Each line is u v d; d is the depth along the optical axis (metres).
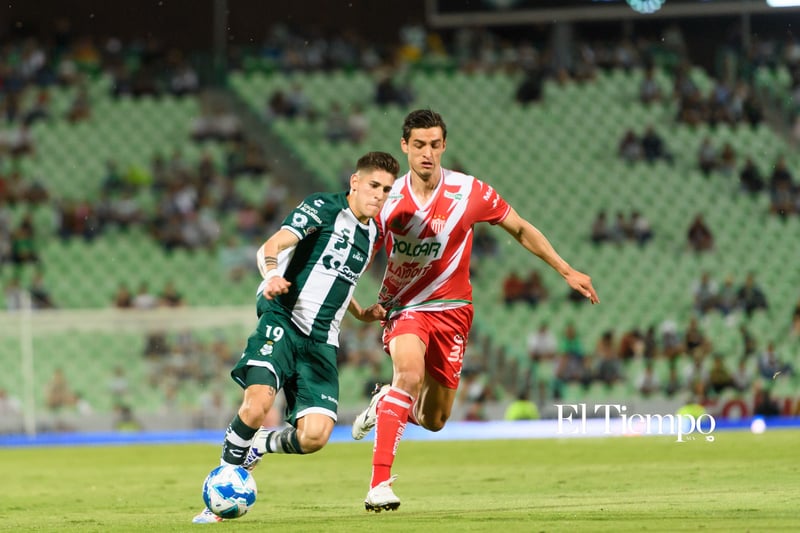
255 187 85.88
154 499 28.25
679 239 83.94
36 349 71.19
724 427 57.41
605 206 87.44
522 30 102.31
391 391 22.25
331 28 100.38
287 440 21.22
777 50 97.75
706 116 94.06
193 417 67.06
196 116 92.94
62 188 86.12
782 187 87.25
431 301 23.92
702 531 17.31
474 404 66.00
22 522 22.62
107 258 80.06
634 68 98.56
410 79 97.44
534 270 79.12
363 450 47.03
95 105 93.00
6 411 65.75
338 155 90.00
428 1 88.44
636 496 24.95
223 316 69.31
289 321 20.77
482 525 18.78
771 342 70.94
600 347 69.12
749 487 26.56
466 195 23.34
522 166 90.88
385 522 19.75
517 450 44.12
